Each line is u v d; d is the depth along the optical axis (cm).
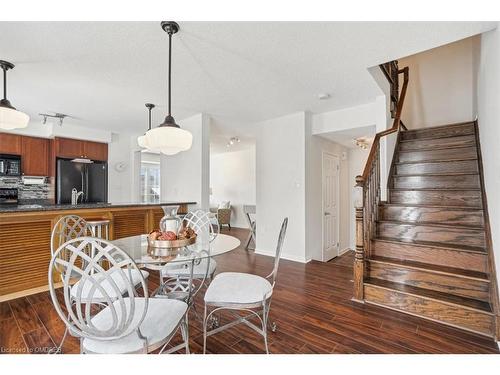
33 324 216
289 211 426
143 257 179
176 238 198
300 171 412
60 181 488
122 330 120
